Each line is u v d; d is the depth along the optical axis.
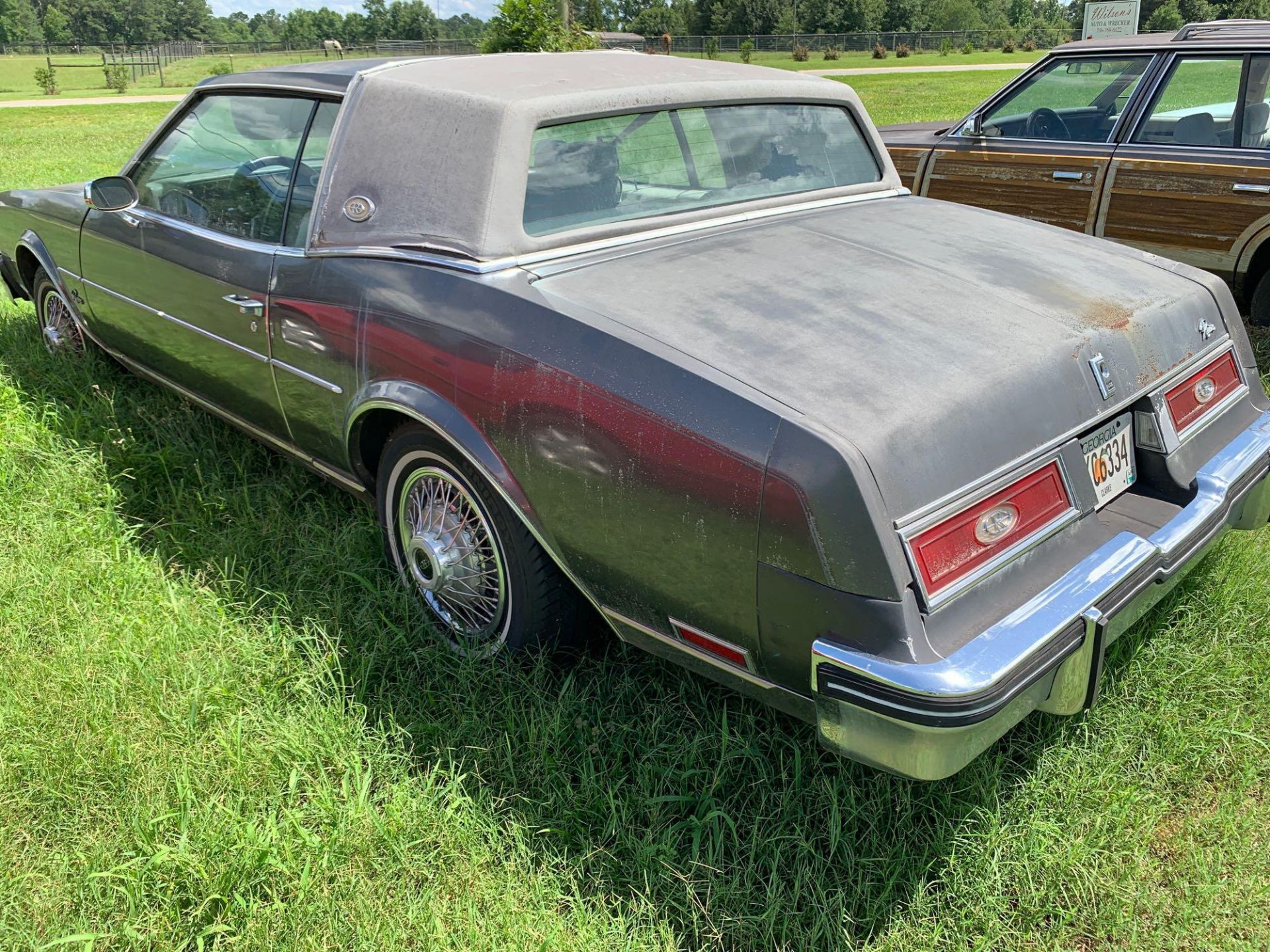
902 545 1.92
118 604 3.12
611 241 2.78
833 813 2.23
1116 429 2.46
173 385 4.09
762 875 2.21
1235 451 2.68
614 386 2.23
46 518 3.61
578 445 2.30
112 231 4.00
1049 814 2.34
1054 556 2.23
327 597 3.11
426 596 3.01
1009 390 2.16
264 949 2.02
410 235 2.74
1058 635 2.03
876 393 2.05
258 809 2.37
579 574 2.47
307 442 3.31
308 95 3.17
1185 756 2.50
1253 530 3.13
